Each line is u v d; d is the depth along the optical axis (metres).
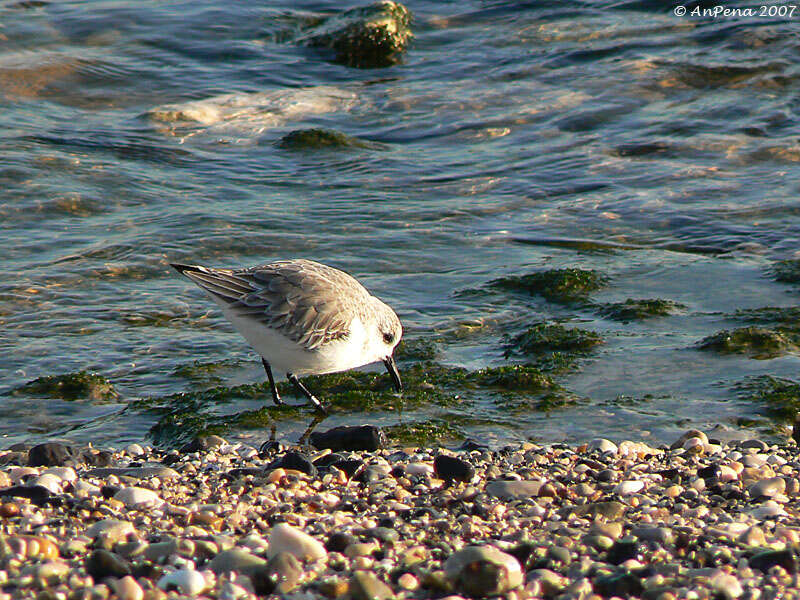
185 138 21.34
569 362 12.98
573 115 22.03
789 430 11.18
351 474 9.33
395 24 26.00
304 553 7.11
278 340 11.13
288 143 21.17
